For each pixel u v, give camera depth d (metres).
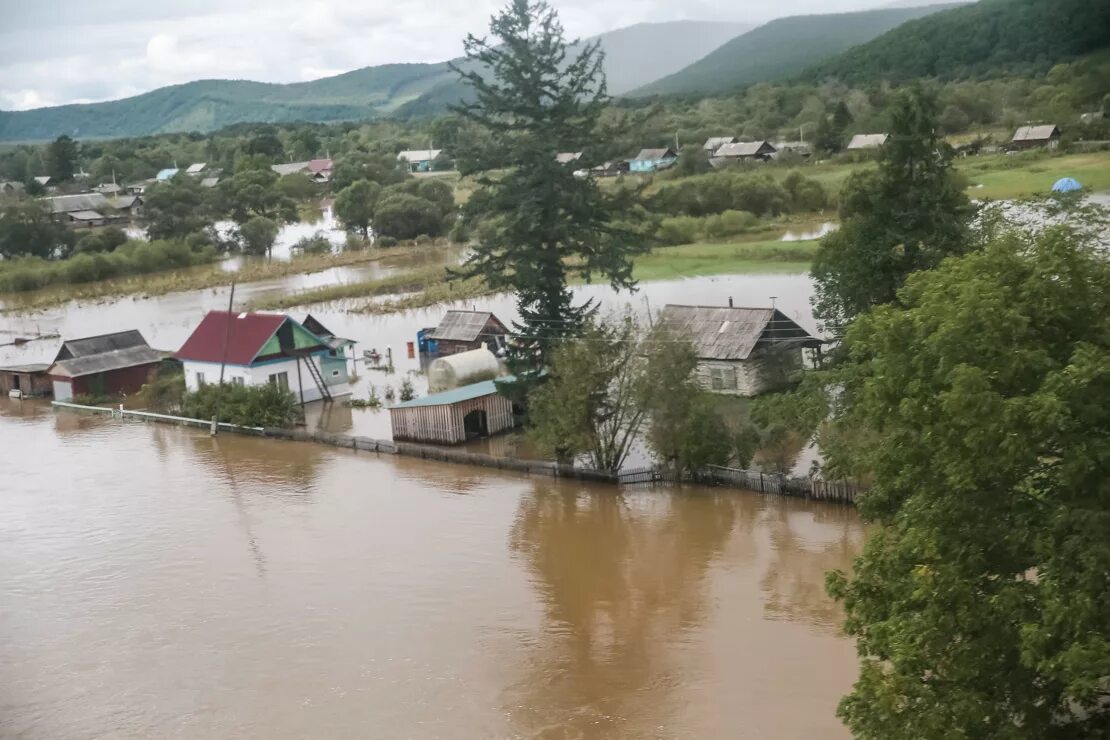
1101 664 11.98
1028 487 14.70
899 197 41.72
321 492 42.22
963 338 14.80
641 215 55.81
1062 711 14.38
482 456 44.59
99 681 26.64
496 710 24.05
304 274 107.75
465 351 62.22
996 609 14.01
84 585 33.28
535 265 51.56
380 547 35.25
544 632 28.05
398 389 58.44
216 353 57.72
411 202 125.94
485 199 52.78
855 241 41.78
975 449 13.86
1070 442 13.31
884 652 15.61
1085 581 12.75
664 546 34.03
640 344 41.72
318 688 25.56
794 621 27.70
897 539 17.08
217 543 36.50
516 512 38.44
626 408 41.28
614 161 55.09
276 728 23.75
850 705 15.16
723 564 32.09
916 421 15.48
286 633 28.73
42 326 87.31
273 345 56.47
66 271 114.69
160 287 104.38
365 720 23.91
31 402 65.44
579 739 22.62
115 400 63.19
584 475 41.59
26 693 26.25
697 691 24.30
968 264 15.85
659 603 29.52
